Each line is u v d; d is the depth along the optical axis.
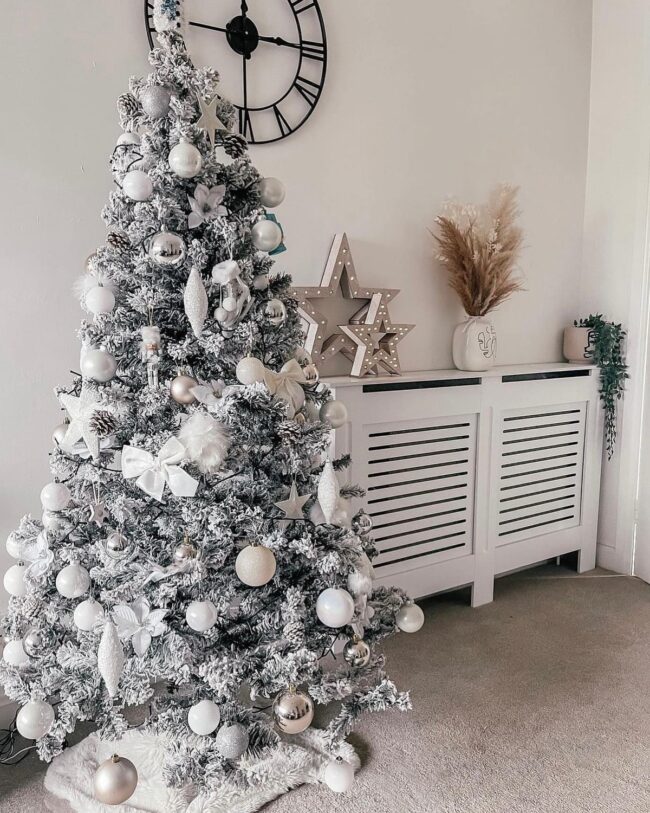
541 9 2.81
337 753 1.67
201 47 2.01
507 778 1.61
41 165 1.75
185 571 1.27
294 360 1.45
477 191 2.72
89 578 1.29
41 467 1.82
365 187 2.41
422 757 1.69
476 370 2.55
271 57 2.15
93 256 1.33
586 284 3.04
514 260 2.59
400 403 2.27
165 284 1.35
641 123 2.79
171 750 1.34
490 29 2.67
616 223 2.92
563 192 2.98
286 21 2.16
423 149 2.54
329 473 1.33
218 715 1.26
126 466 1.27
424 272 2.60
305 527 1.38
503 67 2.73
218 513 1.26
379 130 2.42
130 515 1.33
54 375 1.82
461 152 2.65
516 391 2.60
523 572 2.99
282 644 1.30
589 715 1.87
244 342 1.38
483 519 2.57
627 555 2.95
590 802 1.53
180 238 1.29
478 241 2.48
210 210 1.33
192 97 1.32
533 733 1.79
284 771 1.61
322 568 1.29
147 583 1.31
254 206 1.43
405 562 2.39
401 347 2.57
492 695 1.97
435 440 2.41
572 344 2.94
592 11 2.96
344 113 2.33
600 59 2.95
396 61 2.44
